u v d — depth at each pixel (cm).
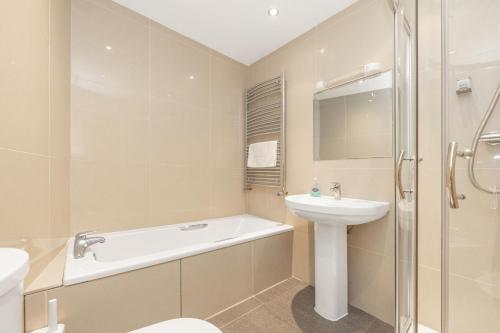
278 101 211
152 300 119
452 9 110
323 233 145
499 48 100
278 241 185
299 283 185
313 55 184
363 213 118
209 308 142
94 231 143
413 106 104
